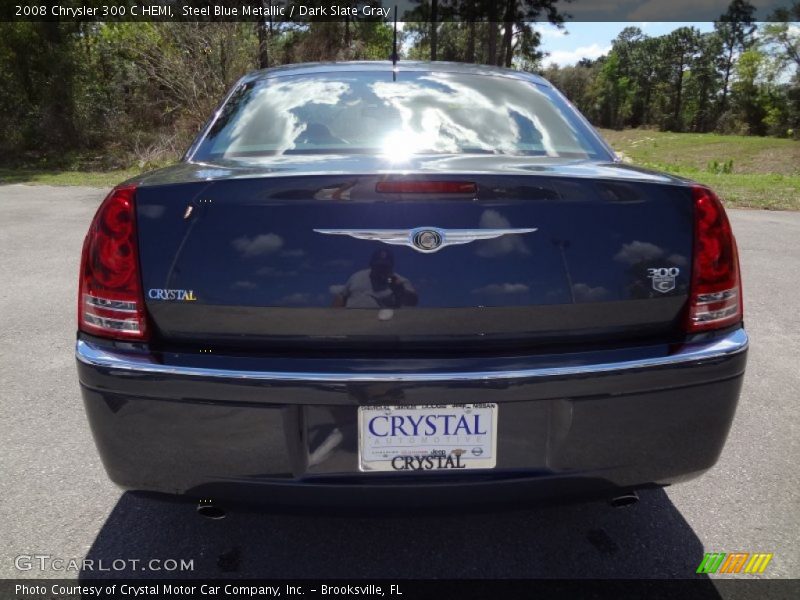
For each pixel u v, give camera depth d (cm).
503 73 299
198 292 176
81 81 2014
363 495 177
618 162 238
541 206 178
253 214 175
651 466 188
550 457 180
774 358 403
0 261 639
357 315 175
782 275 605
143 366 174
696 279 189
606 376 177
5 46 1973
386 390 171
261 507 182
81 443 292
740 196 1147
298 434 175
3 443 291
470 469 178
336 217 173
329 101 261
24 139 1989
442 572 210
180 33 1582
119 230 179
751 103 8300
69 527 231
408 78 280
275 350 177
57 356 396
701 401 187
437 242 174
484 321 177
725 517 241
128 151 1895
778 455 286
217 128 254
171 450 178
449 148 236
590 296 181
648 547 223
